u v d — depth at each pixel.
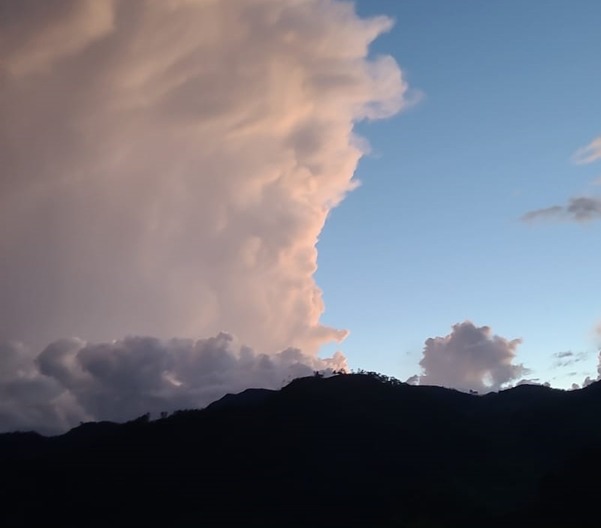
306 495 134.62
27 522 129.88
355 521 123.44
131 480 143.50
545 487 123.62
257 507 131.62
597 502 110.62
